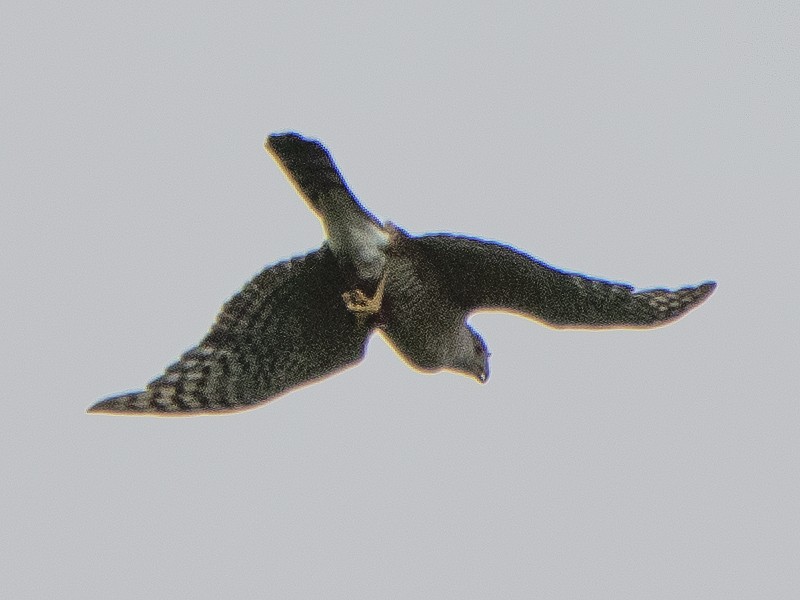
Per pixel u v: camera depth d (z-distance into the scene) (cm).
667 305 1402
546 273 1302
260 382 1316
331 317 1342
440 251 1318
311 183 1267
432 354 1377
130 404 1235
